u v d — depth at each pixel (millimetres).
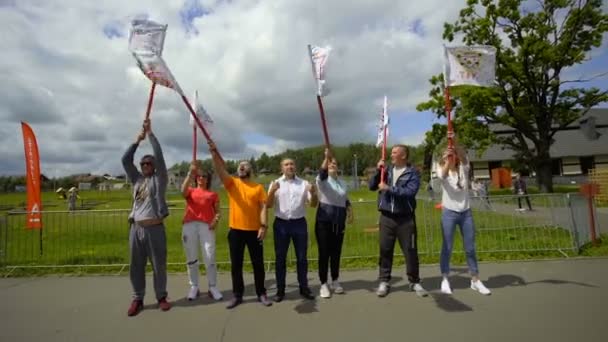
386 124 5414
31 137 8367
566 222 7238
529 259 6633
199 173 5387
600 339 3521
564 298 4652
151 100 4883
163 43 4711
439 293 5051
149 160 4941
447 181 5215
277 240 5023
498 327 3873
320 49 4984
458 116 24844
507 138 26703
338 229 5129
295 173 5160
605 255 6707
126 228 9102
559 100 25109
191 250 5207
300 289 5090
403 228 5012
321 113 4957
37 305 5031
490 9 23578
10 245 8055
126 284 6004
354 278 6008
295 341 3715
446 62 5344
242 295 5066
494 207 8016
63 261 7426
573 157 42531
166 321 4375
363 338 3730
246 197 4906
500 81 24719
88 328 4215
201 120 5469
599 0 22562
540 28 23172
